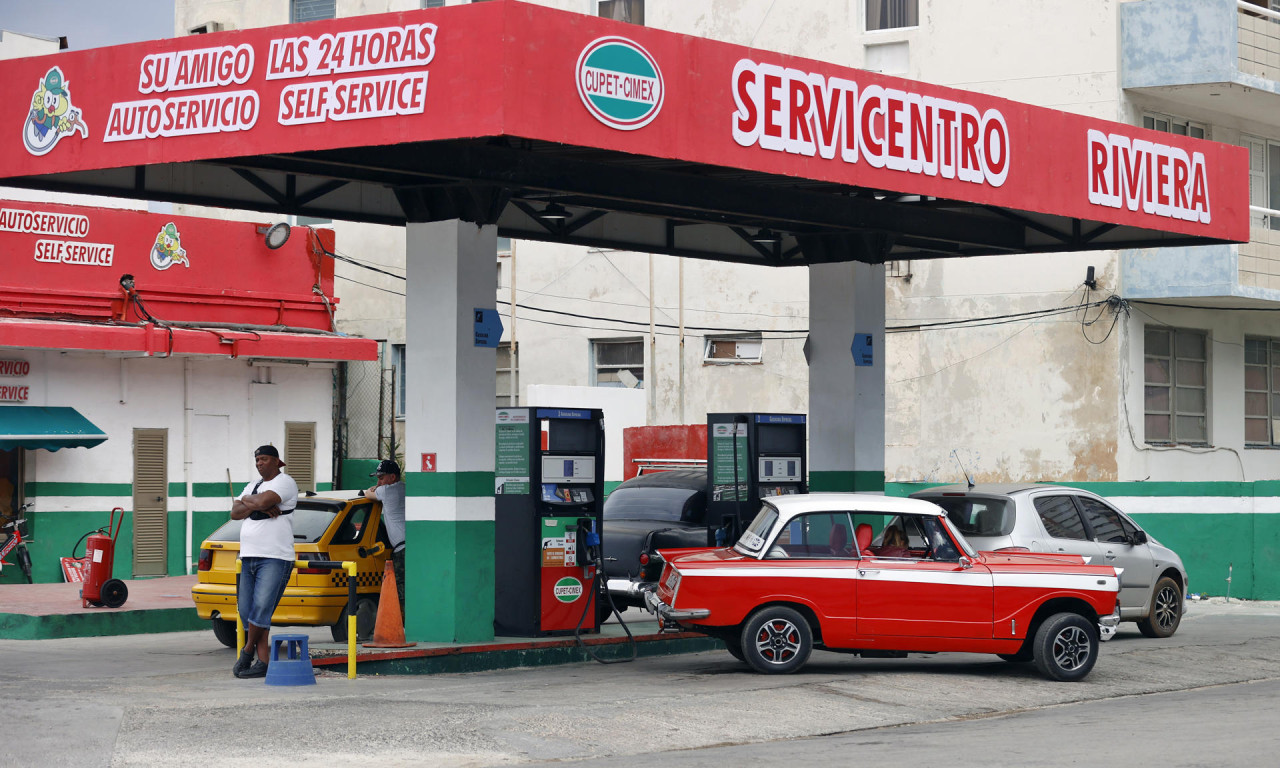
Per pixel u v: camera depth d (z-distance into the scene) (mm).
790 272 28109
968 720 11523
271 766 8852
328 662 12812
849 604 12961
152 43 12719
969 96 14648
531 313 30766
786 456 17000
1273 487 22312
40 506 22969
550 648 14156
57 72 13172
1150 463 25219
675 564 13328
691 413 29016
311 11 33000
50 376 23078
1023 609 13070
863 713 11484
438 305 13867
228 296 25125
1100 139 15938
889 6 27109
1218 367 26688
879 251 17469
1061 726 10961
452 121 11484
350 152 12617
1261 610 21031
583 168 13961
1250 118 27219
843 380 17359
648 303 29469
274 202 15297
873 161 13805
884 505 13266
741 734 10555
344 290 31875
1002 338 25719
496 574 14656
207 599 15141
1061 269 25219
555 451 14820
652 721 10734
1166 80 24547
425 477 13852
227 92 12375
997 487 16391
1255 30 24891
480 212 13797
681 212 16328
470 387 13828
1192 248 24375
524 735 10023
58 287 23109
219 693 11469
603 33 11914
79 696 11266
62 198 27422
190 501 24875
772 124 13039
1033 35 25453
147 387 24359
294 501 12594
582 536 14891
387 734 9852
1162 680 13852
